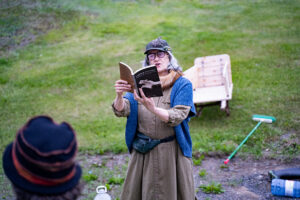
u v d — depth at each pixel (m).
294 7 12.37
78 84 8.12
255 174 4.18
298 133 5.14
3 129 6.17
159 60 2.55
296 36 9.69
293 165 4.33
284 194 3.60
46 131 1.10
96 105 7.05
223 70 5.85
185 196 2.52
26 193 1.09
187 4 14.05
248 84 7.19
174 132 2.53
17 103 7.34
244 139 5.10
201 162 4.62
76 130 5.98
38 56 10.03
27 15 12.70
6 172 1.11
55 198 1.11
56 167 1.07
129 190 2.62
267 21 11.27
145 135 2.53
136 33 11.29
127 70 2.21
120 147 5.13
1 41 11.00
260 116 5.42
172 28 11.52
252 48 9.20
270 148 4.82
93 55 9.81
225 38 10.20
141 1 14.54
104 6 13.89
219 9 13.14
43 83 8.30
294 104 6.11
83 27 12.02
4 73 9.01
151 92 2.19
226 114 6.12
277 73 7.53
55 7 13.45
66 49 10.41
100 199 3.18
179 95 2.46
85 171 4.49
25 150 1.06
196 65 6.55
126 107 2.53
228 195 3.75
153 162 2.49
